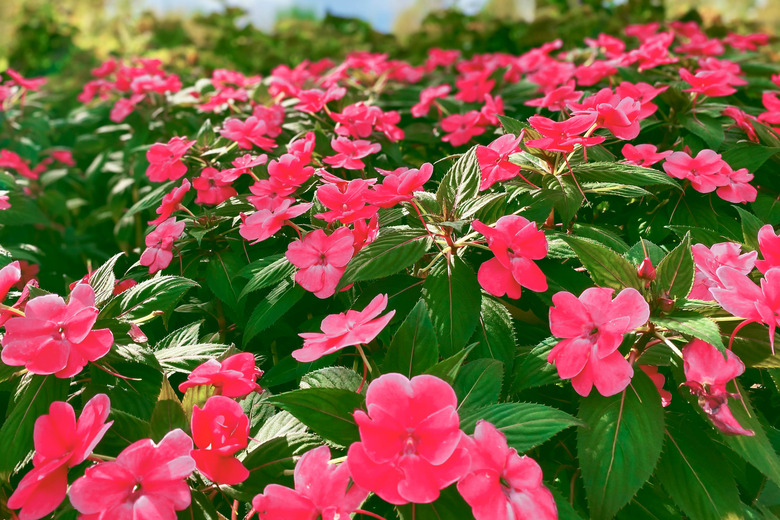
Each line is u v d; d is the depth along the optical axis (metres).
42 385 1.51
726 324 1.47
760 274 1.62
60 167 5.12
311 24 7.74
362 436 1.19
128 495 1.24
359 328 1.44
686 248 1.49
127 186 4.41
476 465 1.21
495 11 7.17
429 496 1.16
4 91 4.39
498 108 3.09
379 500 1.46
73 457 1.29
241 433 1.43
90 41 7.07
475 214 1.89
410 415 1.22
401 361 1.53
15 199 3.38
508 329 1.78
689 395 1.44
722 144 2.67
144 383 1.69
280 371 2.06
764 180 2.56
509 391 1.61
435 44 6.43
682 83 2.84
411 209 1.95
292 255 1.85
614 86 3.38
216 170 2.64
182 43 6.87
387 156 3.08
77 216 5.32
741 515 1.44
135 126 3.95
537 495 1.21
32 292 1.69
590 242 1.52
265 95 3.60
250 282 2.03
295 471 1.28
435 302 1.76
